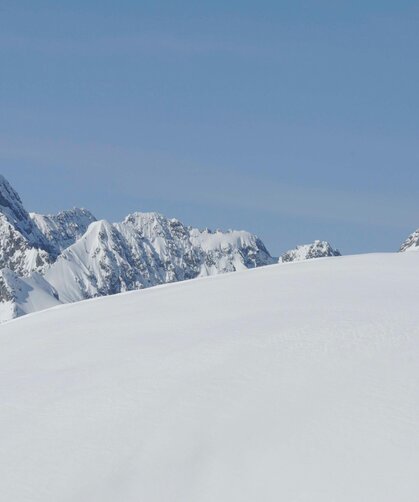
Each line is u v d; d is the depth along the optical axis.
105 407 23.48
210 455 20.12
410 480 18.16
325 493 18.16
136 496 19.16
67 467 20.58
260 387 23.02
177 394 23.38
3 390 26.59
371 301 31.08
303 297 33.31
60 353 30.27
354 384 22.38
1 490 19.94
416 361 23.53
